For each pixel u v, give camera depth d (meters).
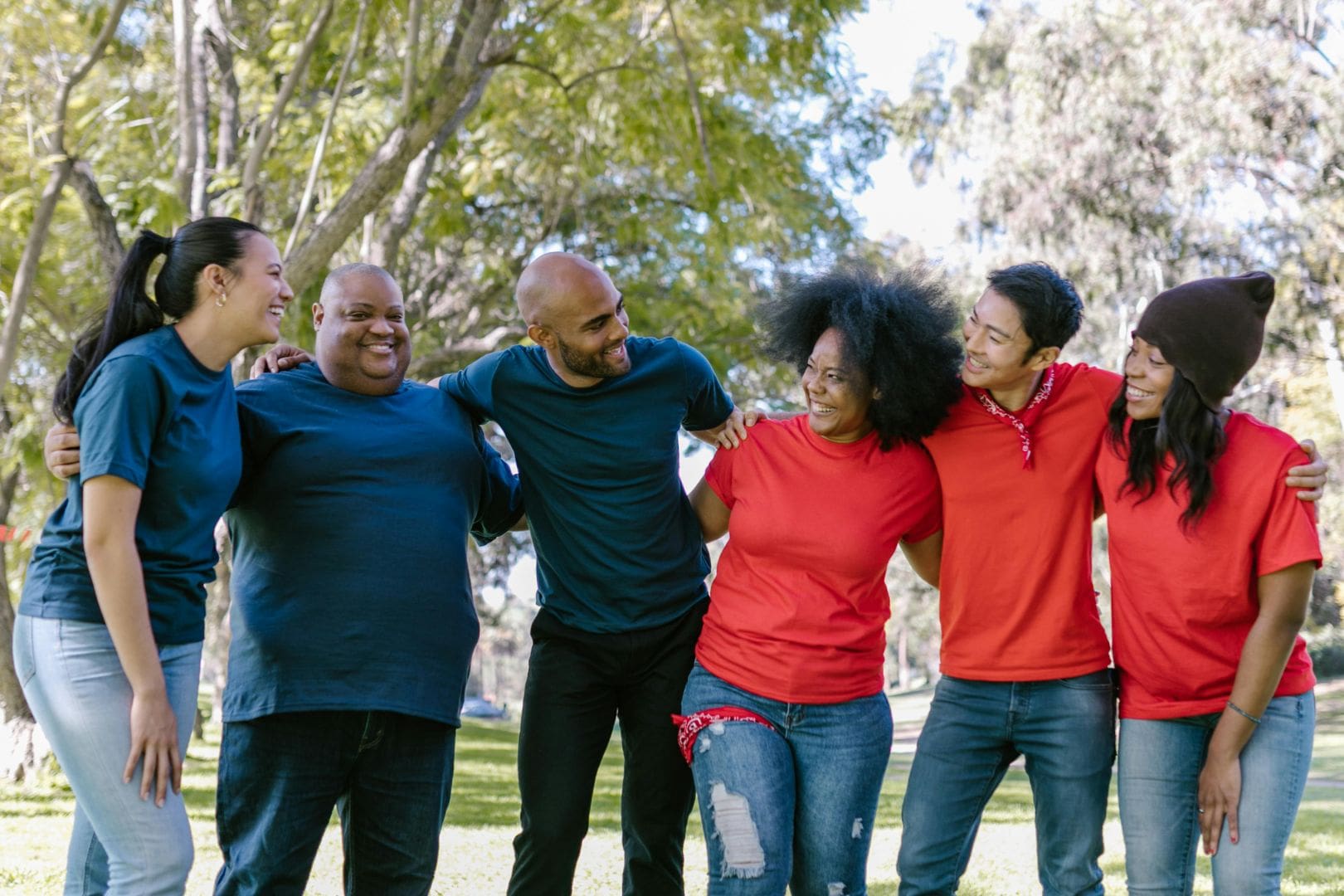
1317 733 22.83
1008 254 21.08
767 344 3.89
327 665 3.29
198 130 8.97
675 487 3.88
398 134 8.82
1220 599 3.25
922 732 3.68
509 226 15.62
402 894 3.48
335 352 3.48
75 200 11.37
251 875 3.33
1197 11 19.05
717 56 11.00
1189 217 20.36
